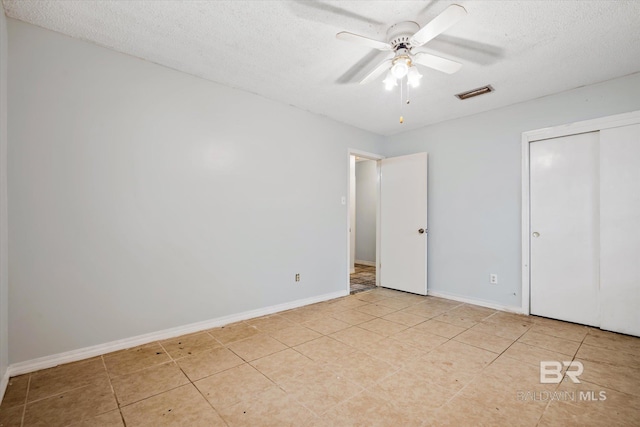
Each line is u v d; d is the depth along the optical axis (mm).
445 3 1807
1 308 1793
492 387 1862
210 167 2838
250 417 1586
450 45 2250
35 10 1892
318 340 2568
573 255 3002
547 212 3156
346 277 4098
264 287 3236
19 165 1985
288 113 3451
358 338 2613
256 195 3172
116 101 2352
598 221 2869
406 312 3342
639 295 2637
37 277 2043
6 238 1903
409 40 1876
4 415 1588
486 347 2434
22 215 1993
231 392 1809
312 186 3699
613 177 2754
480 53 2352
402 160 4320
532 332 2756
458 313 3307
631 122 2668
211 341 2535
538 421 1551
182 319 2668
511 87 2947
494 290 3494
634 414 1602
